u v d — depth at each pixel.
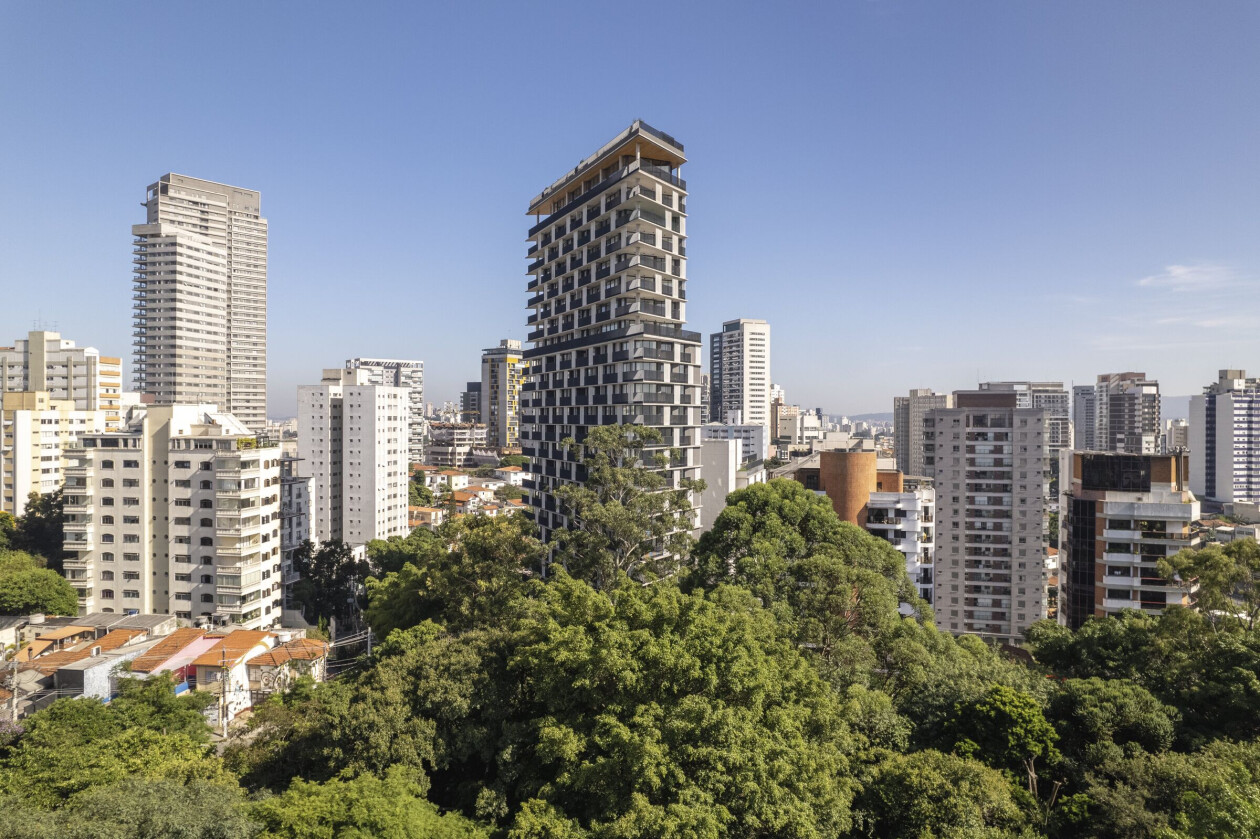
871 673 50.62
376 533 144.88
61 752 36.91
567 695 37.84
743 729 32.47
